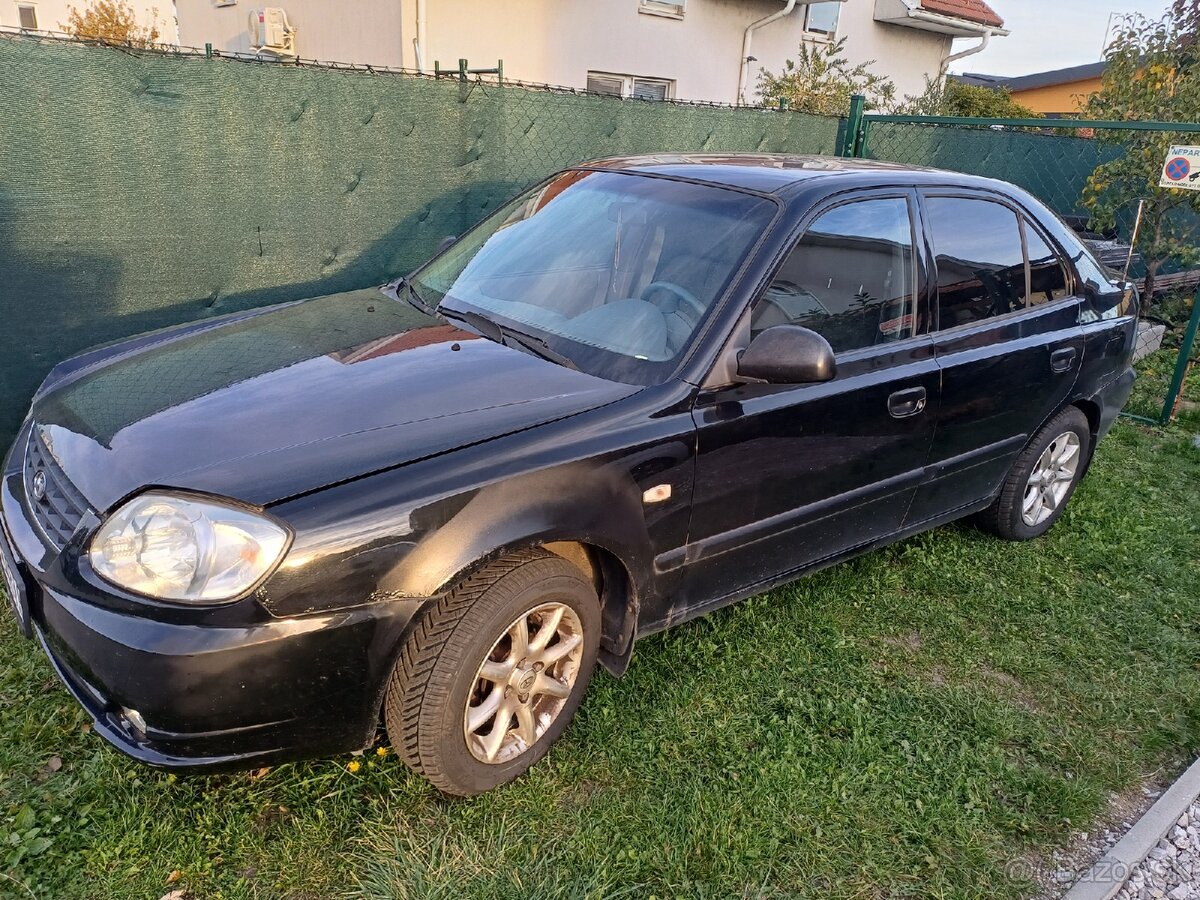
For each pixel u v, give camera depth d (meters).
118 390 2.63
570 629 2.58
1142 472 5.38
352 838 2.34
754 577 3.09
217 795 2.43
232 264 4.75
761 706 2.97
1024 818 2.63
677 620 2.92
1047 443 4.10
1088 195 7.52
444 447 2.28
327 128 4.84
